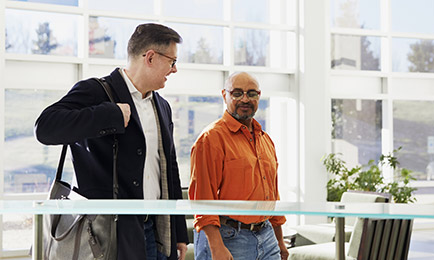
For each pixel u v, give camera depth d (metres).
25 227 7.32
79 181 2.33
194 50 8.38
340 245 2.18
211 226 2.73
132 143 2.34
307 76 8.75
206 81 8.44
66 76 7.58
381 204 2.24
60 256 2.14
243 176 2.92
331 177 9.06
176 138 8.23
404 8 9.68
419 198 9.65
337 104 9.26
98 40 7.78
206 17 8.46
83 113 2.17
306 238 6.30
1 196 7.09
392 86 9.59
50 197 2.32
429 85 9.84
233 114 3.00
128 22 7.93
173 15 8.29
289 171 9.02
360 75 9.38
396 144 9.59
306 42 8.76
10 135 7.29
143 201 2.13
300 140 8.84
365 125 9.41
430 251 7.79
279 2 8.90
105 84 2.38
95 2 7.79
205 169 2.87
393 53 9.62
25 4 7.34
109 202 2.09
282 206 2.09
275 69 8.77
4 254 7.12
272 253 2.89
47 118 2.16
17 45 7.36
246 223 2.79
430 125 9.78
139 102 2.47
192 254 5.55
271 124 8.99
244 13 8.72
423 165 9.72
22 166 7.34
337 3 9.33
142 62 2.42
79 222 2.15
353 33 9.36
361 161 9.37
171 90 8.14
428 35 9.77
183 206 2.01
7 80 7.21
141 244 2.23
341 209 2.06
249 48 8.72
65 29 7.59
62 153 2.36
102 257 2.15
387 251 2.28
